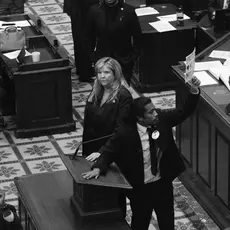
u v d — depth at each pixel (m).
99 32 25.69
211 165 21.50
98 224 16.09
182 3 32.59
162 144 17.78
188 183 22.81
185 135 23.09
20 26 29.55
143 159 17.84
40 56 26.83
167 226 18.69
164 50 28.86
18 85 25.97
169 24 29.05
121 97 18.69
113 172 16.61
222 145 20.61
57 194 17.22
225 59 23.25
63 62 26.11
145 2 32.19
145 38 28.58
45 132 26.80
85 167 16.72
